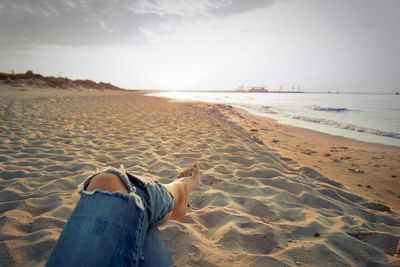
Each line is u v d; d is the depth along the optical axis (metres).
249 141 5.45
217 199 2.34
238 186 2.67
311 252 1.54
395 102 33.56
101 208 0.45
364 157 4.92
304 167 3.57
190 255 1.47
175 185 1.03
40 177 2.66
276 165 3.63
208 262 1.42
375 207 2.56
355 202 2.64
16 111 7.65
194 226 1.84
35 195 2.20
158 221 0.67
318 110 18.83
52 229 1.67
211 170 3.15
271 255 1.50
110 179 0.54
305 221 1.96
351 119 12.98
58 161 3.30
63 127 5.70
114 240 0.43
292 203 2.31
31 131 5.04
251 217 1.98
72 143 4.29
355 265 1.47
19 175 2.69
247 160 3.65
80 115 7.88
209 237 1.73
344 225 1.91
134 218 0.49
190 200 2.34
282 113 15.93
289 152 5.00
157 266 0.63
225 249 1.57
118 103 13.96
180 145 4.56
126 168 3.13
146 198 0.60
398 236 1.77
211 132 5.99
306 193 2.54
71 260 0.39
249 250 1.59
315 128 9.51
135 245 0.47
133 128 6.14
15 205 2.00
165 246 0.71
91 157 3.53
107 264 0.41
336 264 1.45
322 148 5.77
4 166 2.93
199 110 12.77
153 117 8.59
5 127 5.21
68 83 29.53
